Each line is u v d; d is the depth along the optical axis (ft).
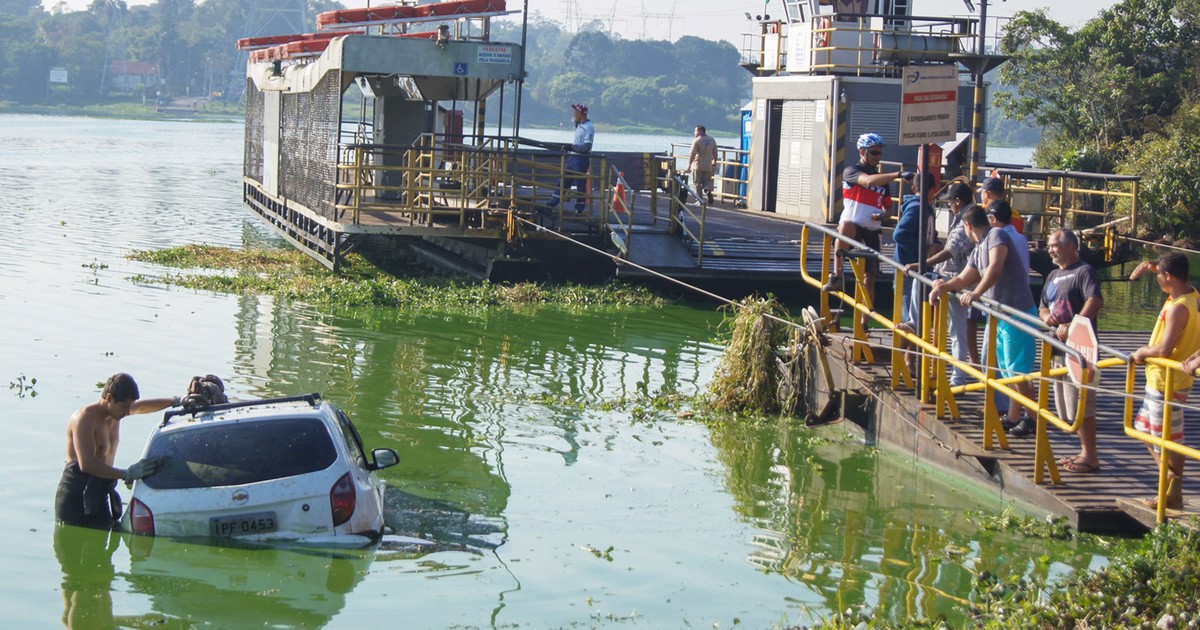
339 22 91.15
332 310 70.95
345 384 51.42
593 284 79.56
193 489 30.25
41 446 40.55
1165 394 31.14
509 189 90.84
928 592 29.53
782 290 76.28
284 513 30.17
